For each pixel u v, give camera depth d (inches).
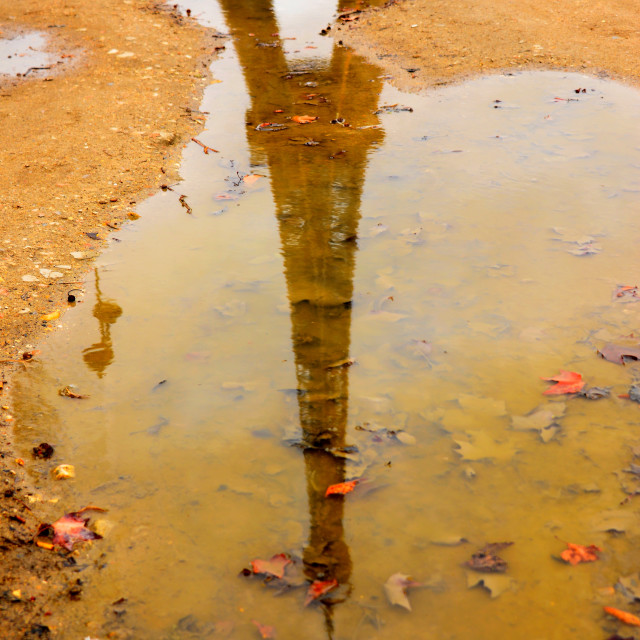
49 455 95.7
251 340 120.0
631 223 152.9
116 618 73.7
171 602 75.5
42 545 82.3
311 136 210.7
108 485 90.9
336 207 166.2
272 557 80.3
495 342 117.3
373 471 92.3
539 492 87.9
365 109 231.0
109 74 267.7
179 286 136.2
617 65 253.1
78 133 211.5
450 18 323.0
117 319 126.2
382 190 173.8
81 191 176.1
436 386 107.9
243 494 89.3
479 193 169.8
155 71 272.1
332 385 109.0
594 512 84.4
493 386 107.2
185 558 80.7
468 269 138.9
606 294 128.2
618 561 77.9
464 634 71.0
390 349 116.9
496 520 84.3
